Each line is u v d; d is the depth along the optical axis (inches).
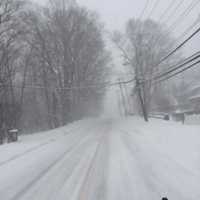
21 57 1370.6
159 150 413.4
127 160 360.8
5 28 1184.2
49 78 1524.4
